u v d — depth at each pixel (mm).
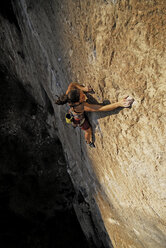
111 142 3350
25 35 7266
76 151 6840
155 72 2039
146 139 2502
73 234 10836
